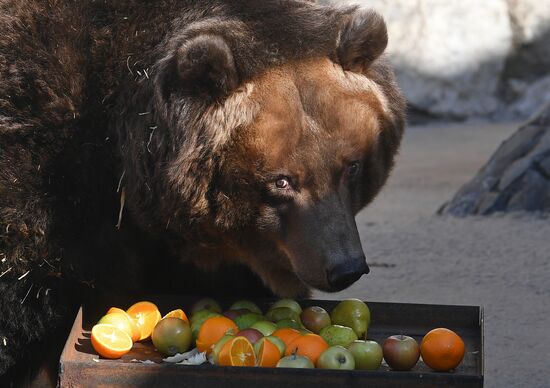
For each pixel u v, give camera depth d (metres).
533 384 13.77
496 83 34.75
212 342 11.12
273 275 12.44
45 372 12.67
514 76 34.81
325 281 11.34
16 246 11.88
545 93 34.59
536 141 22.64
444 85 34.69
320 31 11.86
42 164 11.84
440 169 28.34
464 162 29.14
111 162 12.07
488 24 34.62
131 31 12.07
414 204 24.28
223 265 12.99
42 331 12.34
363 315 11.76
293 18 11.94
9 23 11.96
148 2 12.17
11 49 11.87
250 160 11.48
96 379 10.25
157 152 11.68
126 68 11.99
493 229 21.19
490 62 34.69
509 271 18.72
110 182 12.13
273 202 11.70
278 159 11.46
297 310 12.09
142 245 12.70
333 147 11.53
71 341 11.07
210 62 11.24
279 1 12.15
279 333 11.00
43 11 12.05
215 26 11.68
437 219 22.34
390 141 12.48
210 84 11.45
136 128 11.80
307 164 11.47
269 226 11.78
